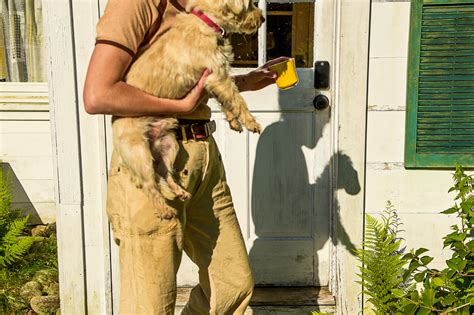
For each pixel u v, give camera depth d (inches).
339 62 122.0
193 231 95.0
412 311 105.6
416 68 122.0
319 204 131.1
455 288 110.0
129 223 85.4
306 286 133.7
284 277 133.5
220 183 94.3
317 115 128.5
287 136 129.3
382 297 113.3
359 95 122.9
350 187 125.6
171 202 85.7
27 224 173.6
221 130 128.8
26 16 175.6
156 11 85.0
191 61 85.7
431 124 123.9
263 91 127.6
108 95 77.9
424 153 124.6
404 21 121.8
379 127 125.1
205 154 89.2
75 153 123.7
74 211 125.5
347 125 123.8
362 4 120.0
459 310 106.8
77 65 121.4
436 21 120.6
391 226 127.7
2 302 135.9
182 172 86.8
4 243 146.0
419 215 127.6
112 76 78.2
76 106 122.3
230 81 88.3
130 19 80.0
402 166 126.2
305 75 127.3
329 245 132.0
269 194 131.0
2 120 171.2
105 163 124.3
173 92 86.3
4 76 177.2
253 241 132.3
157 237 85.4
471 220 112.7
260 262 133.0
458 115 123.3
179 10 89.5
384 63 123.1
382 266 113.0
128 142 83.4
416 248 128.3
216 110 128.0
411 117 123.4
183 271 132.4
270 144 129.5
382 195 127.2
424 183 126.7
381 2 121.3
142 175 82.7
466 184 123.0
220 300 95.7
